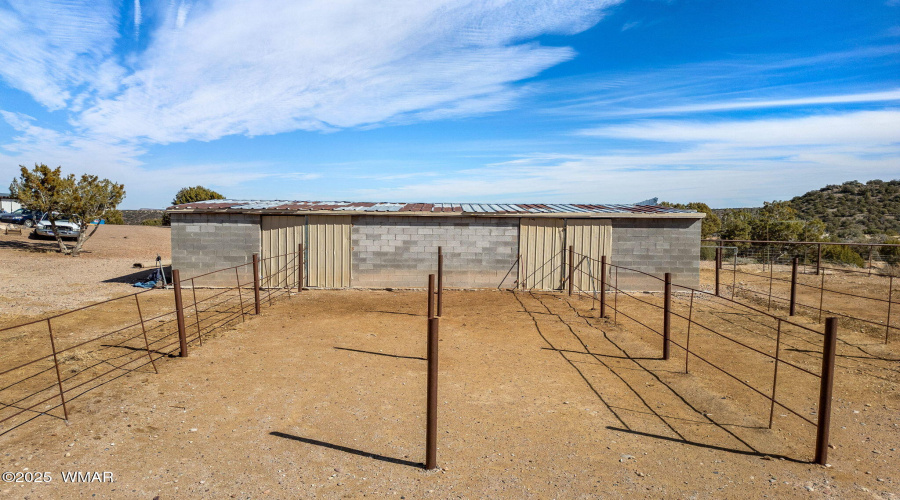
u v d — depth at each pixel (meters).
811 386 7.02
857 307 13.05
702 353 8.74
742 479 4.49
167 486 4.29
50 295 13.48
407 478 4.50
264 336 9.63
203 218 15.30
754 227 26.53
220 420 5.71
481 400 6.50
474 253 15.60
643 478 4.52
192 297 13.86
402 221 15.49
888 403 6.36
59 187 22.47
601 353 8.73
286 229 15.48
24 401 6.11
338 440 5.28
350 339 9.51
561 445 5.21
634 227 15.46
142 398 6.31
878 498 4.15
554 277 15.66
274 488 4.30
